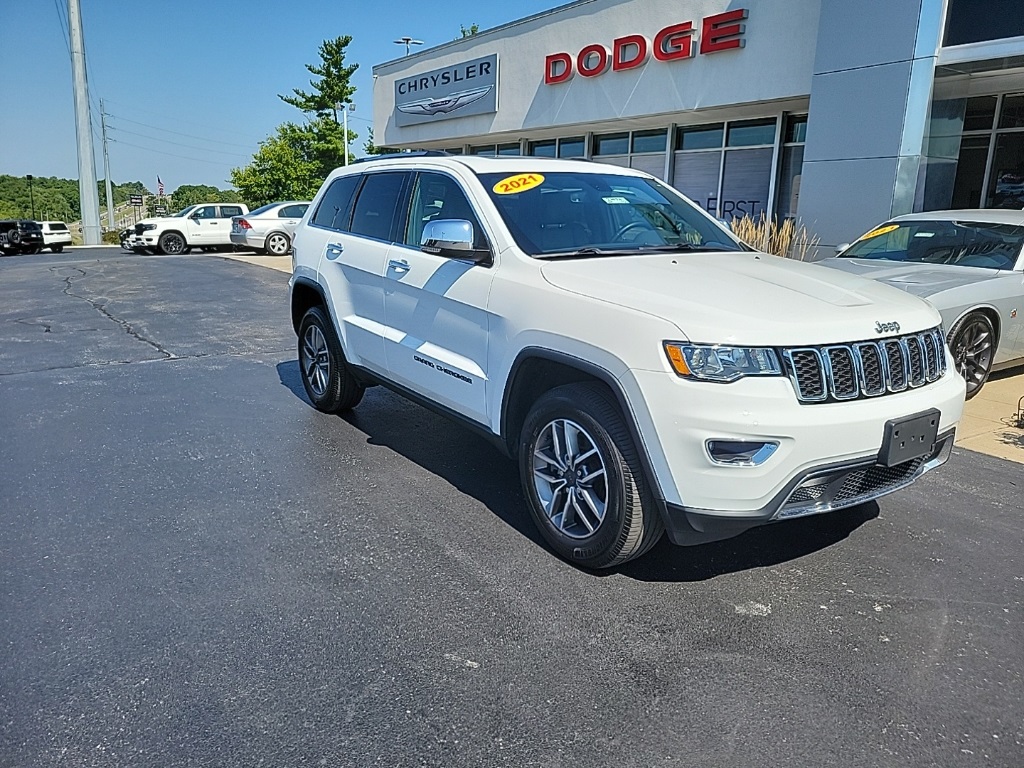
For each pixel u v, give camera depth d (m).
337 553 3.55
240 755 2.26
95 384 6.81
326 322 5.51
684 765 2.24
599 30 15.15
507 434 3.76
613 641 2.86
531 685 2.60
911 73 9.55
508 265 3.73
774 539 3.73
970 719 2.45
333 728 2.38
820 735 2.37
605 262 3.65
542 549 3.61
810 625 2.98
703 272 3.51
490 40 18.09
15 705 2.46
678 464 2.89
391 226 4.80
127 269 18.09
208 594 3.17
